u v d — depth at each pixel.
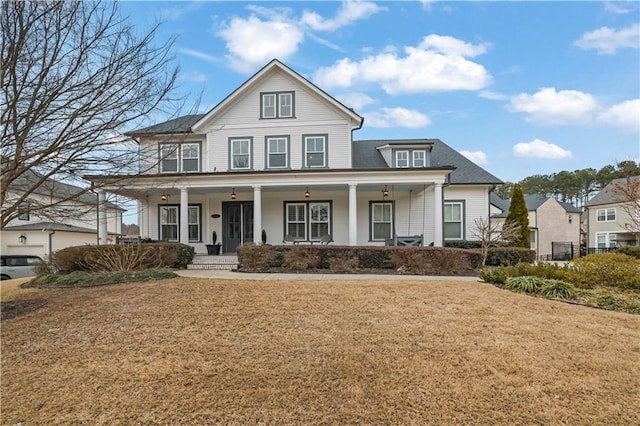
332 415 2.94
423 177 12.38
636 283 7.58
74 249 10.61
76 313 5.74
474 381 3.49
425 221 15.24
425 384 3.43
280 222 15.20
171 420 2.90
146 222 15.47
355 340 4.55
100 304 6.23
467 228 15.51
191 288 7.31
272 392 3.30
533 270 8.68
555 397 3.22
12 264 14.61
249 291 7.07
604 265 8.12
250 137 15.02
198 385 3.44
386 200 15.30
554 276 8.40
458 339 4.59
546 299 6.77
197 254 14.59
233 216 15.28
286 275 9.82
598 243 32.25
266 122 15.02
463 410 3.01
